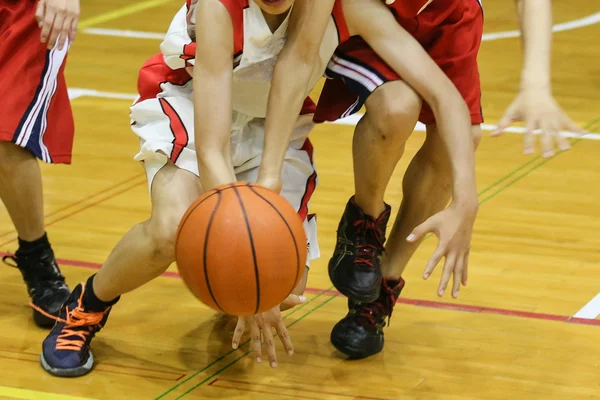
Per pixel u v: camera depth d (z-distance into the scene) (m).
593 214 5.24
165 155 3.34
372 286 3.49
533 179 5.83
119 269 3.38
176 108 3.45
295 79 3.06
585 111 7.23
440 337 3.84
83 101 7.65
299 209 3.53
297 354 3.71
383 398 3.35
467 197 3.03
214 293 2.67
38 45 3.80
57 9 3.65
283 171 3.55
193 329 3.94
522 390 3.40
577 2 11.70
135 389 3.42
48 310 3.89
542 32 3.20
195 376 3.53
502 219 5.18
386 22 3.24
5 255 4.39
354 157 3.43
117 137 6.77
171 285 4.40
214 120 2.97
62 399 3.34
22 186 3.85
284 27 3.11
